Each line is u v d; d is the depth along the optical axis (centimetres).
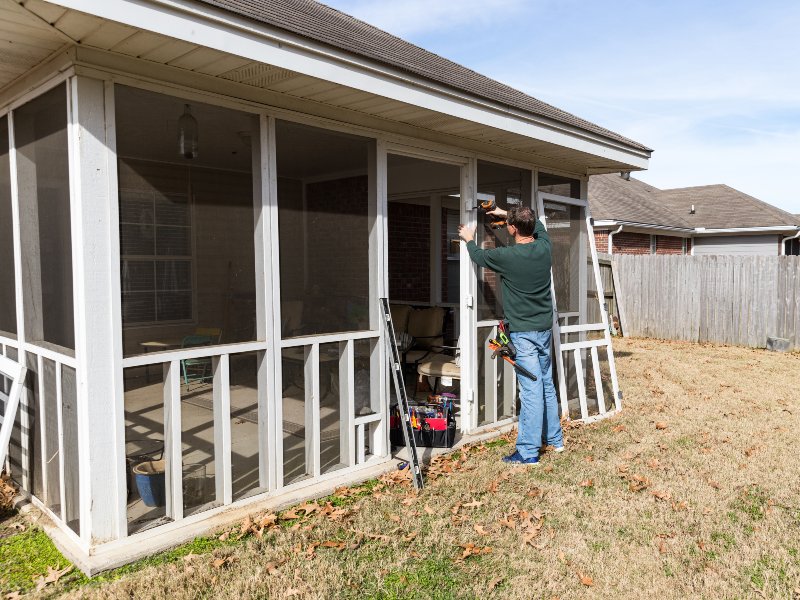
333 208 436
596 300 691
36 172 365
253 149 387
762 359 1067
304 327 419
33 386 391
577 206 679
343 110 433
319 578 313
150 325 342
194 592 294
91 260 317
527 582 317
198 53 316
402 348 719
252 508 383
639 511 403
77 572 315
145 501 361
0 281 436
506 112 491
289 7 459
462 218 561
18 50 315
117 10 268
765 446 541
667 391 785
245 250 384
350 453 454
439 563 333
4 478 433
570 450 526
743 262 1239
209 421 383
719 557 344
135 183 333
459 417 612
